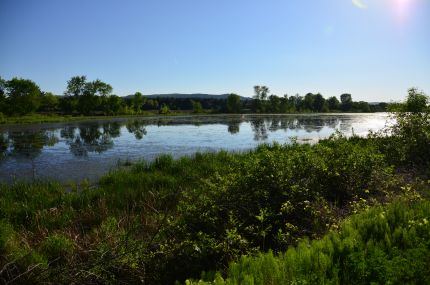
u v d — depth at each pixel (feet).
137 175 40.96
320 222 21.86
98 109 252.42
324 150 33.40
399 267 13.58
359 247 15.83
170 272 18.45
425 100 48.85
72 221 27.58
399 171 34.37
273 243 20.97
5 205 31.22
